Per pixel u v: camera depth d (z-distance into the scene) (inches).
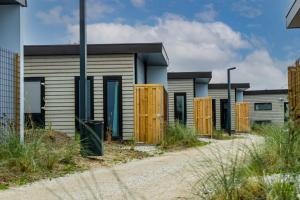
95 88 702.5
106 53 697.0
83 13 466.0
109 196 262.2
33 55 708.0
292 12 584.1
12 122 433.4
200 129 967.0
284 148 245.9
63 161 400.5
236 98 1358.3
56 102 705.6
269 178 223.1
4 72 465.7
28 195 271.7
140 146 632.4
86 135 447.2
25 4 494.6
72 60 706.8
